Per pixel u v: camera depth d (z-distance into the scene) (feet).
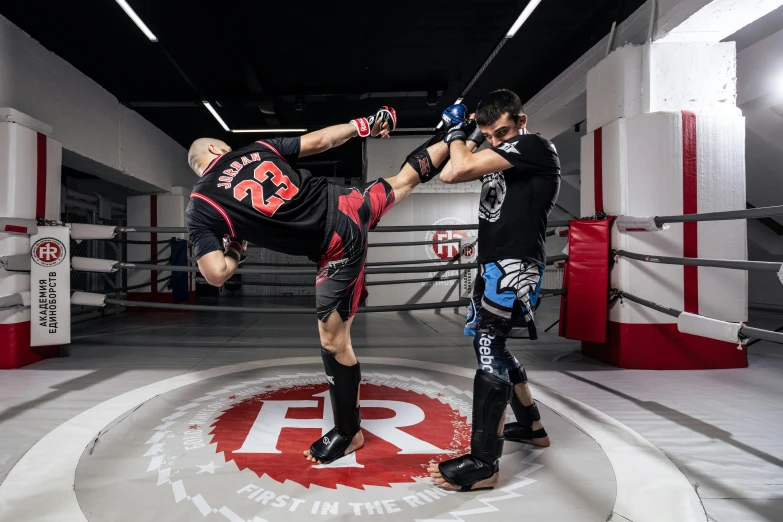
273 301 30.19
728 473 4.69
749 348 11.55
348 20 12.56
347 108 19.25
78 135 14.35
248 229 4.52
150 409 6.57
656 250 9.39
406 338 13.64
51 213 10.68
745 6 8.18
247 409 6.60
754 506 4.04
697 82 9.49
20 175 9.79
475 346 4.57
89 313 18.53
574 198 28.22
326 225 4.62
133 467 4.67
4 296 9.32
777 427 6.01
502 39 12.98
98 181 29.07
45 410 6.59
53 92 13.07
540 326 16.56
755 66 12.51
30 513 3.81
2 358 9.36
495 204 4.81
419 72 15.94
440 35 13.43
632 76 9.53
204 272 4.39
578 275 9.86
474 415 4.31
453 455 5.02
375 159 23.07
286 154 5.09
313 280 36.14
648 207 9.41
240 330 15.26
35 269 9.84
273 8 11.87
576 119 16.46
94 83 15.37
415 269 11.41
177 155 23.43
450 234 23.54
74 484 4.30
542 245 4.74
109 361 10.09
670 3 9.13
